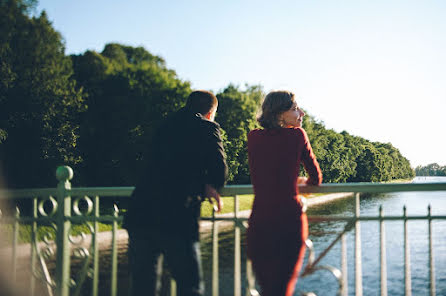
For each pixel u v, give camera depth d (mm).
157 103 29047
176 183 2223
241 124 36250
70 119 26359
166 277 7293
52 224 2896
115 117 28984
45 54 22500
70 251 3055
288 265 2098
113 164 28859
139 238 2271
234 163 35031
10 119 22906
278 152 2201
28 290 2932
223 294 6996
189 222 2207
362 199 45031
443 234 16391
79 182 27688
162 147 2320
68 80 25500
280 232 2098
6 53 21188
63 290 2832
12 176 23531
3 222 2996
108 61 34500
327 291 8242
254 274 2277
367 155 96688
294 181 2184
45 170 24344
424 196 50938
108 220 2713
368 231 17484
